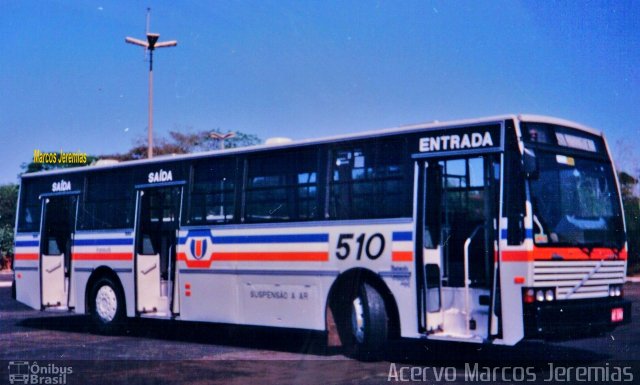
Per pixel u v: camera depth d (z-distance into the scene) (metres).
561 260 9.20
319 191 11.07
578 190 9.81
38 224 15.51
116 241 14.09
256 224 11.84
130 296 13.74
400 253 10.03
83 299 14.71
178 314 12.98
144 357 11.03
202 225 12.65
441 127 9.87
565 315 9.02
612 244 10.04
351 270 10.54
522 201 9.04
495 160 9.33
